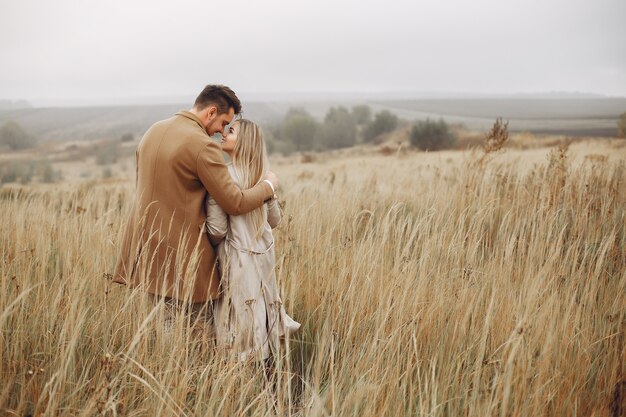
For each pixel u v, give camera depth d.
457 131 55.12
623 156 6.11
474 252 3.12
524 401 1.92
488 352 2.34
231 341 2.43
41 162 91.75
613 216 3.80
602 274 2.88
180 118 2.54
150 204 2.36
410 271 2.68
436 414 2.00
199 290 2.49
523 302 2.51
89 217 4.16
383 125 101.31
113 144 126.75
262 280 2.53
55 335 2.19
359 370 2.23
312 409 1.96
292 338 2.82
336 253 3.24
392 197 5.06
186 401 2.08
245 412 2.01
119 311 2.31
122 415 1.79
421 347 2.38
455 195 4.48
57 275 2.60
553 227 3.70
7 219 3.71
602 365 2.28
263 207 2.63
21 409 1.79
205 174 2.37
